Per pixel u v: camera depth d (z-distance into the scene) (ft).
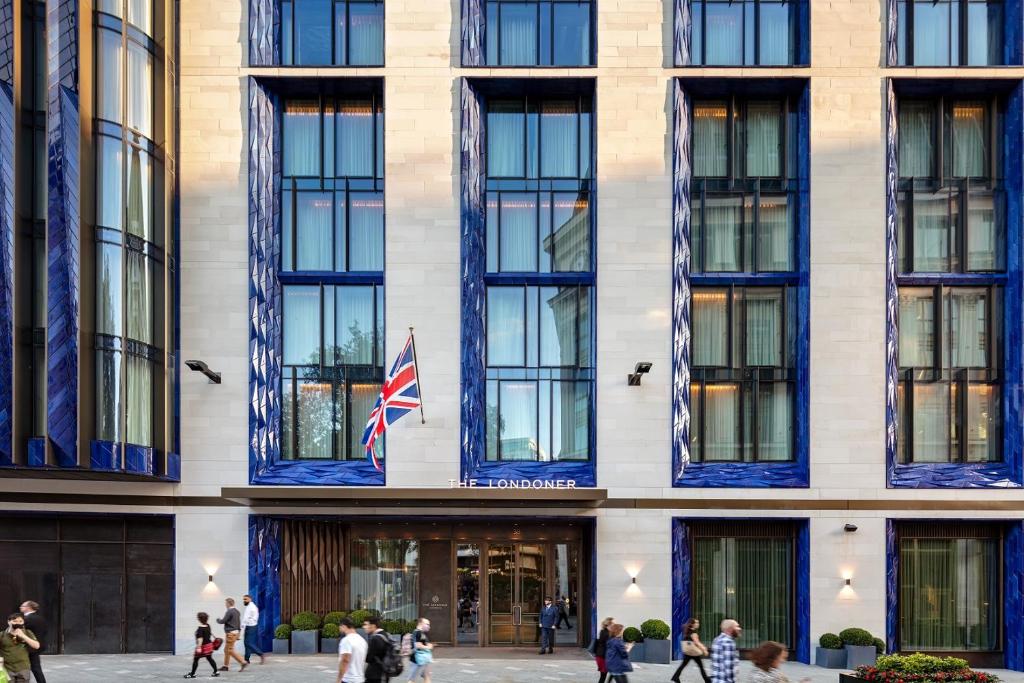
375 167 87.20
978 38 87.04
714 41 87.35
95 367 72.74
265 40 85.46
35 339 71.05
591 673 71.72
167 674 69.10
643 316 84.64
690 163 87.40
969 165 87.45
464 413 83.87
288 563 86.63
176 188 84.28
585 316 86.94
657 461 83.66
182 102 84.99
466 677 69.51
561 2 87.30
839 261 84.48
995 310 86.12
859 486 83.15
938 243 87.04
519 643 87.97
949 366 86.12
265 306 84.38
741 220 87.30
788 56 87.15
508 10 87.61
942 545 85.92
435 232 85.10
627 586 82.79
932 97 87.45
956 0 87.20
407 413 78.84
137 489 82.53
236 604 82.33
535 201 87.56
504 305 87.40
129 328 75.66
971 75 84.17
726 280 86.28
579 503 82.28
